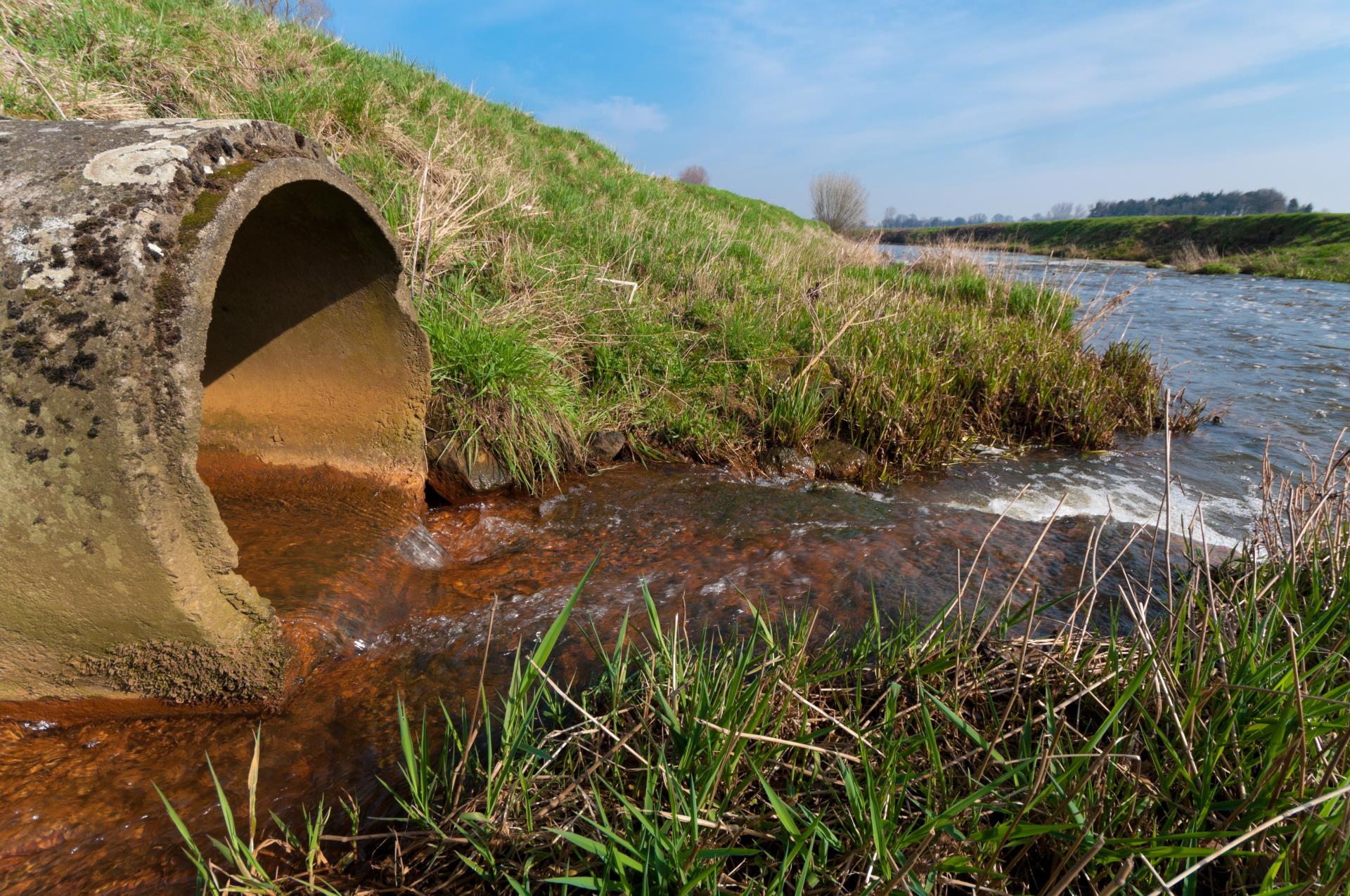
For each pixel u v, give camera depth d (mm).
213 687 2193
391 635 2807
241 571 2816
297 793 2020
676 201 12734
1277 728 1733
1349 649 2188
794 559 3572
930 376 6059
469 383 4344
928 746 1807
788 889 1672
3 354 1790
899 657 2451
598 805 1703
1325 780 1542
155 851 1812
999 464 5660
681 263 7590
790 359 6148
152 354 1863
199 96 5570
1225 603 2441
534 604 3088
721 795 1859
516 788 1857
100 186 1942
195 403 1957
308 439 3717
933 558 3643
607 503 4250
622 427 5105
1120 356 7461
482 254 5672
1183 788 1819
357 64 8352
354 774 2100
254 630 2215
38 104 4207
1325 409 6980
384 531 3373
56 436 1798
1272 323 12180
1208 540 4125
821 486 4922
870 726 2166
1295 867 1528
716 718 1923
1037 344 7062
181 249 1948
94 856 1785
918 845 1627
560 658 2695
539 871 1702
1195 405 6543
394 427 3705
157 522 1897
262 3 8633
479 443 4242
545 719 2295
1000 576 3467
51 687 2074
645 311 5945
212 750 2139
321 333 3475
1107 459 5793
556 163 10500
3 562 1861
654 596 3186
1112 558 3691
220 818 1920
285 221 2920
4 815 1853
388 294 3309
